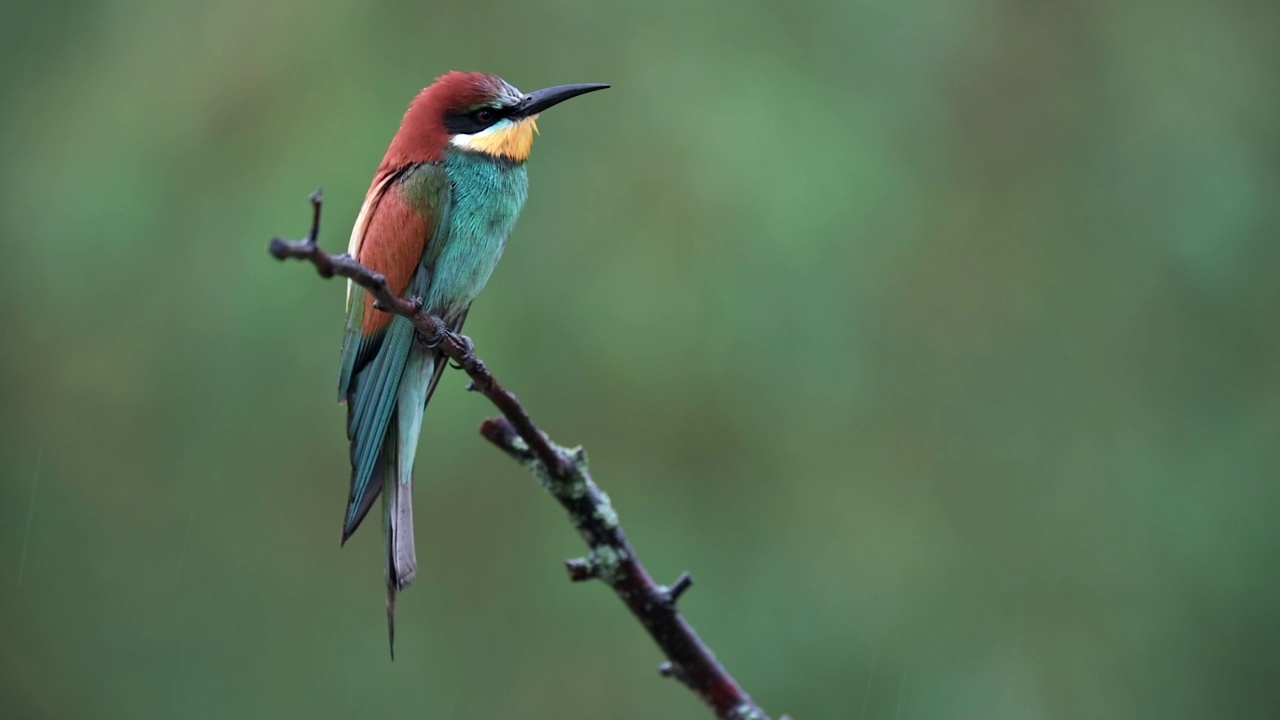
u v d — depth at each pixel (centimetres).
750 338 1170
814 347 1182
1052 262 1321
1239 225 1327
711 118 1182
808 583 1198
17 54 1238
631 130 1191
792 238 1163
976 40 1325
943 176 1289
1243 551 1270
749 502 1202
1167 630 1250
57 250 1149
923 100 1277
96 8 1235
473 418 1130
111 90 1186
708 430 1189
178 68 1182
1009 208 1325
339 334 1132
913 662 1203
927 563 1230
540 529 1211
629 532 1168
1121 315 1316
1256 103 1377
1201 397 1312
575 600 1214
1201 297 1326
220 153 1145
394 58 1168
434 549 1212
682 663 502
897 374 1252
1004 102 1341
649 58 1210
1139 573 1258
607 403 1165
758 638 1171
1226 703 1237
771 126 1186
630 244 1168
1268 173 1359
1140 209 1335
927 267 1278
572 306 1159
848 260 1195
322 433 1162
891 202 1223
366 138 1126
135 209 1141
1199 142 1343
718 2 1237
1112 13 1371
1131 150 1347
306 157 1121
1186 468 1295
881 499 1236
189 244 1136
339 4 1176
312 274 1120
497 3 1208
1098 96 1359
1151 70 1366
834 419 1212
